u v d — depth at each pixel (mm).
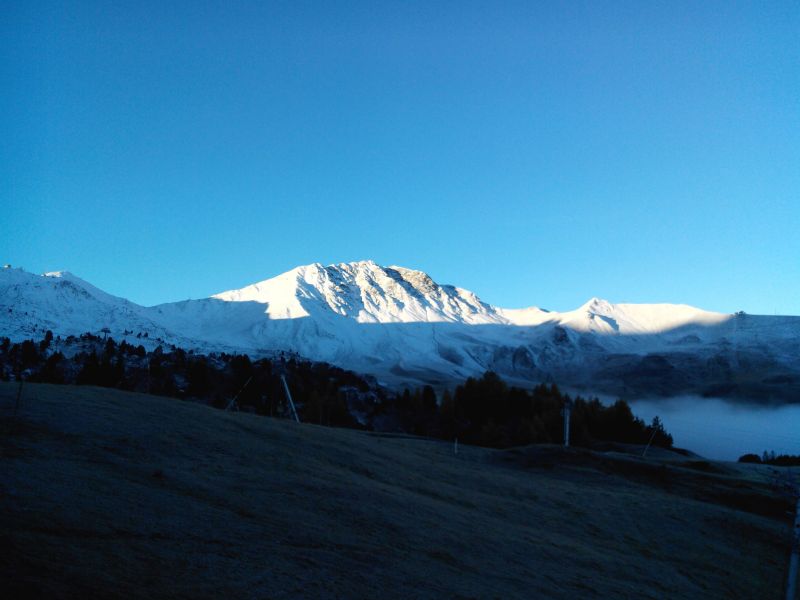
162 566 19359
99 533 21203
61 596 15602
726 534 53719
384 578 22969
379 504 34750
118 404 48250
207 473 33656
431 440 102312
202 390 184750
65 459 30422
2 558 17172
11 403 40719
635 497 61719
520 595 25422
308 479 37312
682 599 33656
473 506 43625
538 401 174125
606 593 29891
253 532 25109
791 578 36344
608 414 155625
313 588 20328
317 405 163125
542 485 60469
